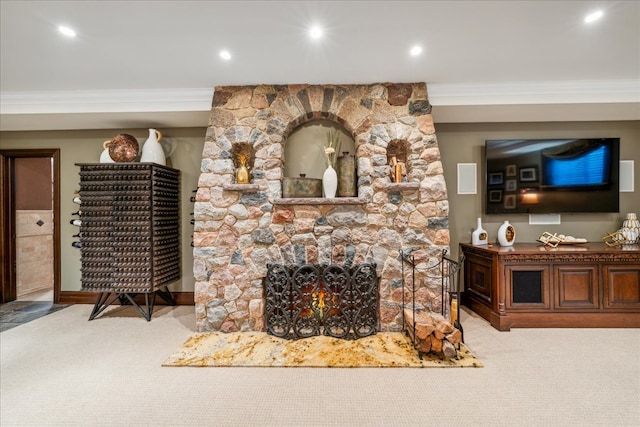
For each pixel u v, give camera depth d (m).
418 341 2.27
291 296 2.65
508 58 2.46
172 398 1.83
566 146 3.37
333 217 2.77
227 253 2.78
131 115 3.16
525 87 2.91
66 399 1.82
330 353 2.33
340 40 2.19
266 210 2.79
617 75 2.78
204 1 1.77
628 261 2.76
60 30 2.04
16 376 2.06
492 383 1.95
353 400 1.80
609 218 3.47
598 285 2.78
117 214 3.07
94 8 1.82
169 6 1.81
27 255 4.10
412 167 2.78
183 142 3.63
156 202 3.14
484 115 3.27
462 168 3.58
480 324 2.90
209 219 2.80
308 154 3.13
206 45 2.24
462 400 1.79
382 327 2.74
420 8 1.85
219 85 2.88
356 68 2.59
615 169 3.32
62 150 3.70
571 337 2.59
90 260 3.08
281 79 2.78
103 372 2.11
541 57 2.45
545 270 2.80
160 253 3.20
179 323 3.00
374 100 2.85
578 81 2.87
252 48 2.29
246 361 2.22
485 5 1.83
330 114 2.89
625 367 2.11
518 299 2.81
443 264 2.70
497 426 1.58
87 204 3.10
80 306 3.57
